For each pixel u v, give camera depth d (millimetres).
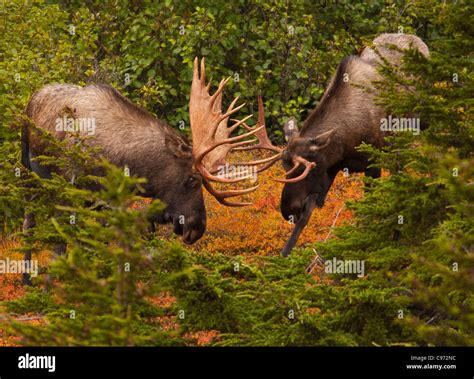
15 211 16875
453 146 9523
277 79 22750
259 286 9742
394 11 23500
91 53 21141
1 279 14906
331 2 23953
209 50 22406
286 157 16047
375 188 9945
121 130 14336
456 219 8906
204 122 14492
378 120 16391
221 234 17547
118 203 7668
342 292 9344
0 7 20359
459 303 8766
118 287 7820
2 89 18031
